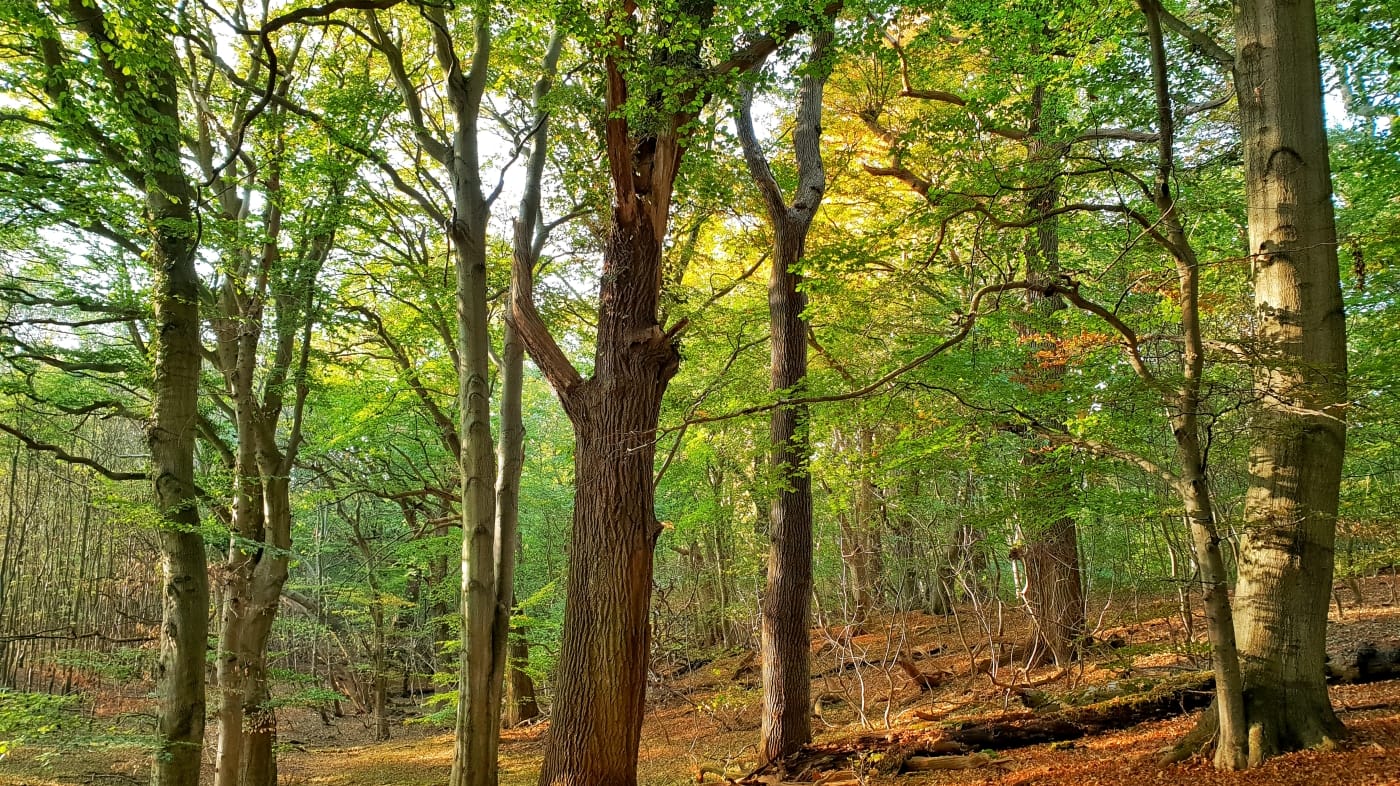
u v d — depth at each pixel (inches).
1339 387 197.2
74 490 870.4
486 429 372.2
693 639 833.5
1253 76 221.8
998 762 292.0
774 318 387.2
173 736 288.0
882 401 328.8
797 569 368.8
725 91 269.9
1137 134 313.0
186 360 305.4
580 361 710.5
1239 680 203.3
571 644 261.6
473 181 389.7
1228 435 253.6
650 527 269.3
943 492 430.9
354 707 1058.1
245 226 364.8
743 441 631.2
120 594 922.7
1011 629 585.3
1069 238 428.8
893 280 283.9
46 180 292.5
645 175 279.0
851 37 297.4
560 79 420.5
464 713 349.4
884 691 515.8
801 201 395.9
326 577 930.1
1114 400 217.8
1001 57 337.7
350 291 505.0
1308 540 205.2
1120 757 253.1
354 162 395.5
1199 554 202.8
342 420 594.2
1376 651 286.8
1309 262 209.2
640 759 518.6
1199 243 368.2
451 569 820.0
